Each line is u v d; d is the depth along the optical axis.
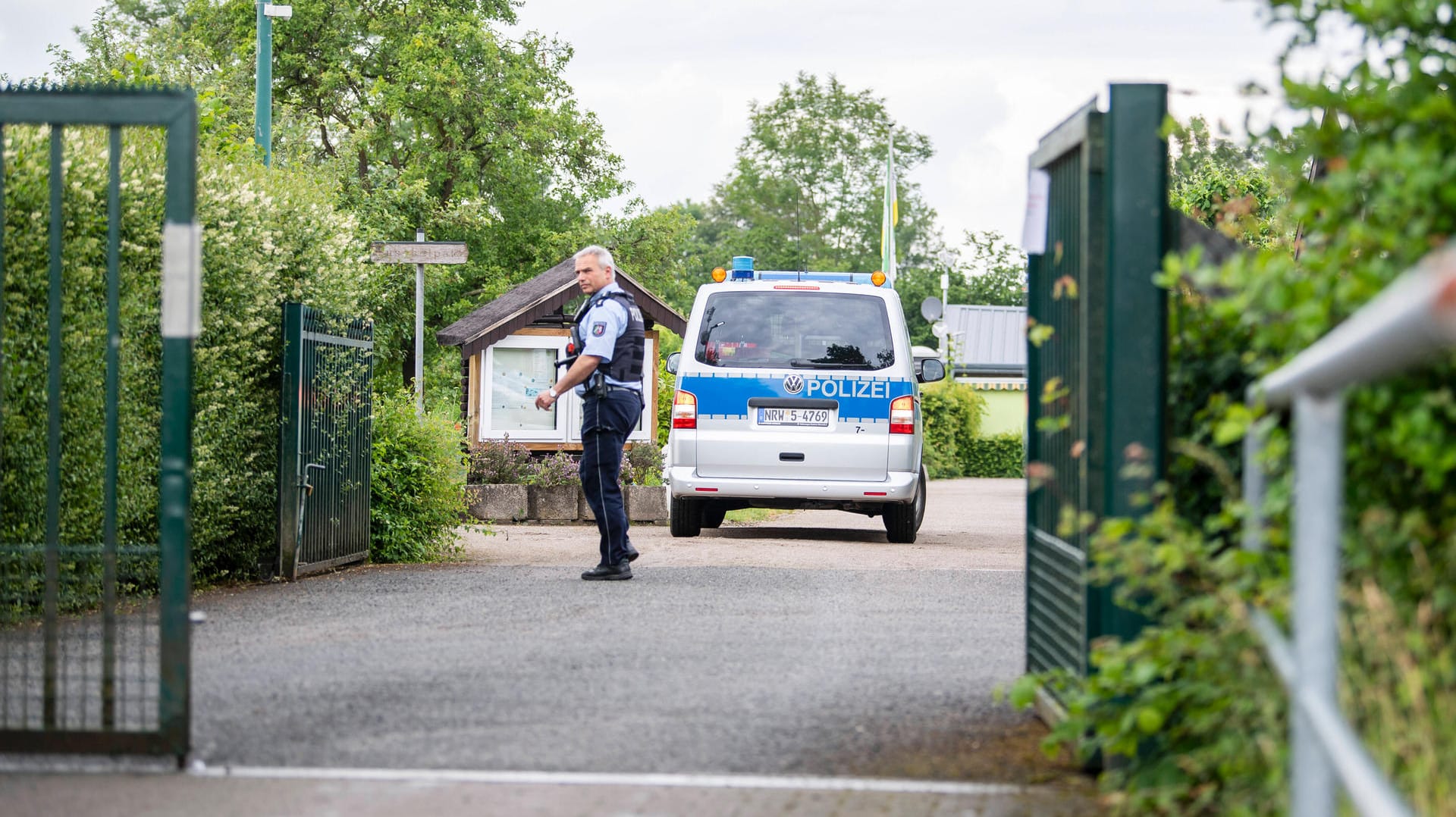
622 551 14.73
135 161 12.57
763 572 15.67
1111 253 6.08
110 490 6.68
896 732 7.46
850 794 6.18
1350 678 4.15
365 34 60.66
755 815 5.84
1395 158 4.23
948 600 13.26
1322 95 4.84
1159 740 5.91
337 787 6.23
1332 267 4.46
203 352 13.23
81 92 6.46
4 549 7.96
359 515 16.41
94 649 9.62
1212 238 6.49
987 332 90.88
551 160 64.06
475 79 60.66
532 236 64.25
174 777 6.37
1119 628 6.12
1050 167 7.46
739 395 19.84
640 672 9.27
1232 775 5.02
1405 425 4.02
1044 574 7.63
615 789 6.25
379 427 17.44
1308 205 4.87
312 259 15.70
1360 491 4.37
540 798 6.08
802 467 19.73
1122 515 6.05
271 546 14.83
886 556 18.05
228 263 13.51
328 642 10.50
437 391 53.31
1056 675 6.29
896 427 19.73
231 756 6.84
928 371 21.45
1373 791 2.85
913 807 5.95
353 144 53.84
